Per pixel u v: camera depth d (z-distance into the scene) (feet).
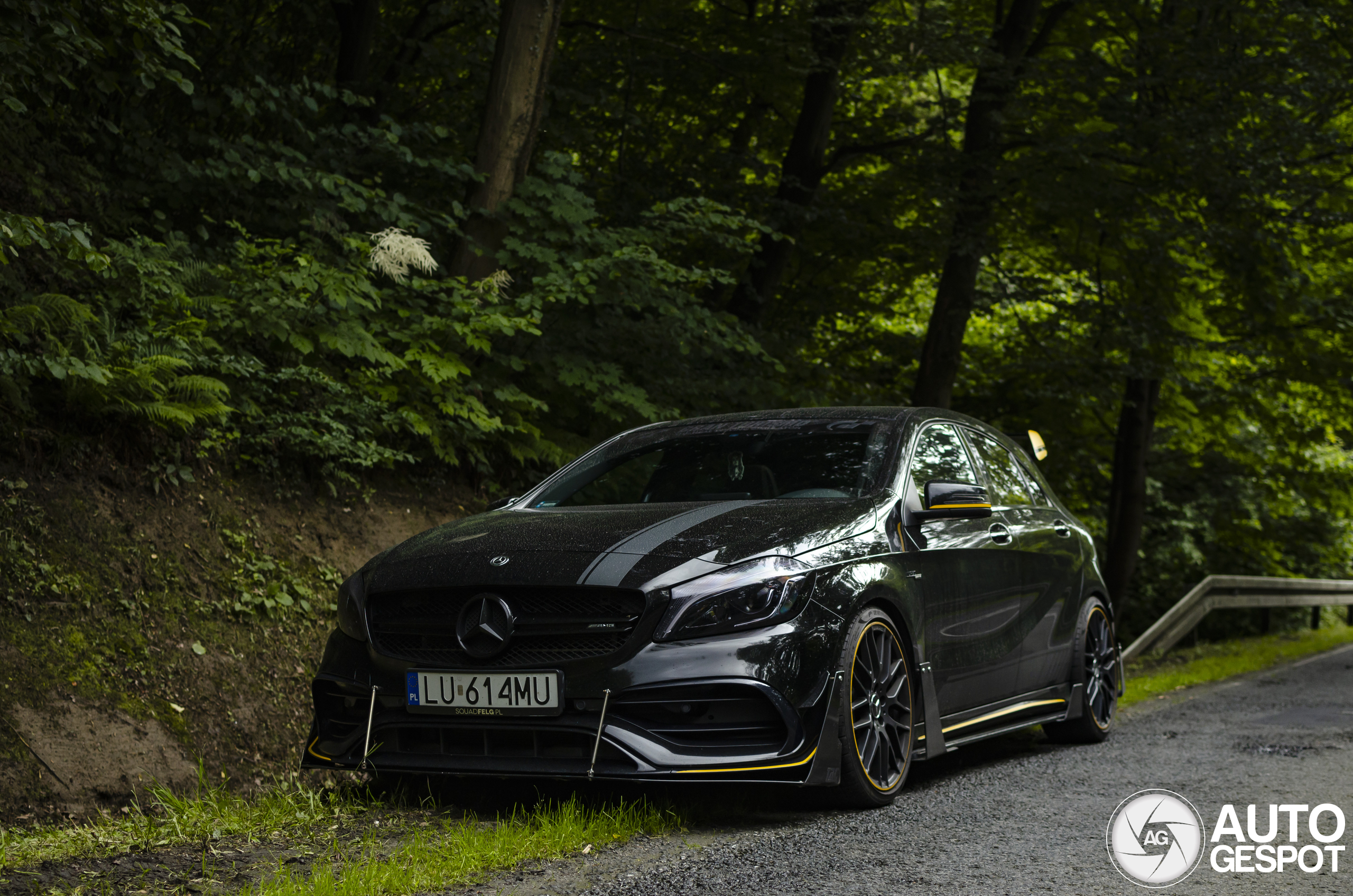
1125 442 56.70
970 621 16.83
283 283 25.58
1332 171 44.50
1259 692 29.78
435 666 13.20
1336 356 50.08
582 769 12.55
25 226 19.26
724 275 31.65
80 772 15.40
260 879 10.91
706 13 42.86
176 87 30.14
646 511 15.01
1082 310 47.21
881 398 43.04
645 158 42.45
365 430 25.38
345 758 13.92
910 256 45.83
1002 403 54.54
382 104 36.45
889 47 40.88
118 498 19.97
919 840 12.50
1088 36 48.44
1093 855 11.94
